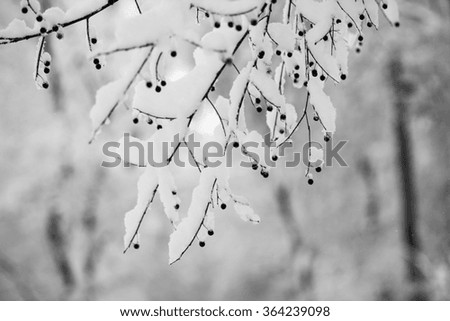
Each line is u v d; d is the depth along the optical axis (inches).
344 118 425.4
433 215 418.0
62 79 436.8
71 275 442.3
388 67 385.1
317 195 478.6
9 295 449.7
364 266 436.8
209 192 83.2
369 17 93.5
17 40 74.0
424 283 378.6
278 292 515.8
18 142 432.8
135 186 453.7
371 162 443.2
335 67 86.7
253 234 538.3
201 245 83.3
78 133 433.1
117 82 68.6
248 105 456.4
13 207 428.1
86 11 76.0
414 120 398.9
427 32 369.7
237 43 77.9
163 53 72.7
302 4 87.1
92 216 439.2
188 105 75.2
